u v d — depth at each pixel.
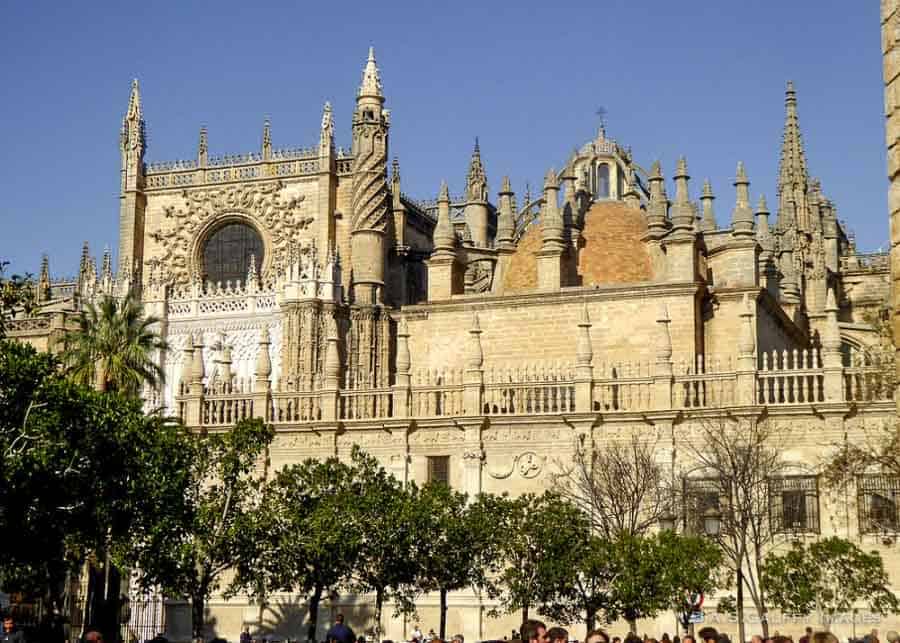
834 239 102.94
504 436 63.12
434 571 53.28
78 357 64.69
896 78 22.05
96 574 63.84
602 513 55.66
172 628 66.94
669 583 46.72
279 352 78.69
